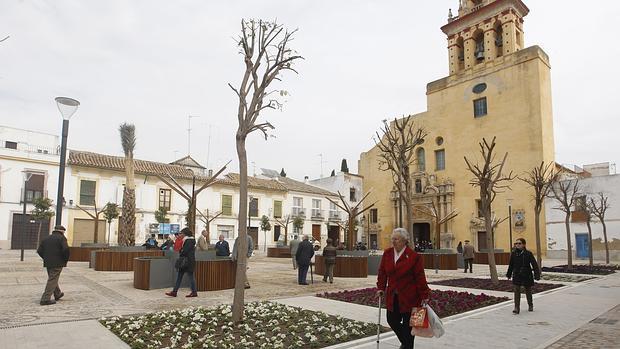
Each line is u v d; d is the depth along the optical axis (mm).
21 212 34281
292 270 20641
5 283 13344
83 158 37656
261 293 12281
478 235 41656
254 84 8469
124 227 22984
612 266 26422
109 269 18344
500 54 44250
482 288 14109
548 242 36875
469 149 43469
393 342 6809
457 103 45188
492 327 8062
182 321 7770
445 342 6875
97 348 6129
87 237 36594
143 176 39281
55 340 6523
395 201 49594
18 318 8203
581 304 11070
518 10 43656
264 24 8734
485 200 16188
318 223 52406
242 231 7973
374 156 53688
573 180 35625
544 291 13656
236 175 48688
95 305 9797
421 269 5492
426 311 5238
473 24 45281
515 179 39375
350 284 14938
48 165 35375
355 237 51375
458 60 46969
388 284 5664
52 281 9820
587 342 7035
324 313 8875
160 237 38344
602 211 29797
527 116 39406
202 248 15445
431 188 45562
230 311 8625
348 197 55875
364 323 7992
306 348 6375
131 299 10805
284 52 8812
